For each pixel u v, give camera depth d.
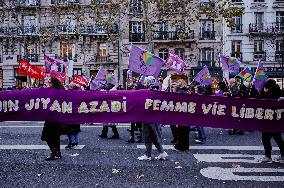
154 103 8.02
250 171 7.80
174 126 11.53
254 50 39.44
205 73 16.62
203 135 11.73
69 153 9.80
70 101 8.16
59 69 18.39
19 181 6.96
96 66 41.19
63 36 40.78
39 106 8.17
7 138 12.69
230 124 7.99
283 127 7.98
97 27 40.69
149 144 8.85
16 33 41.03
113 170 7.78
